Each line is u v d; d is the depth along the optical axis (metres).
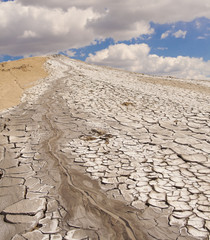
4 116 7.91
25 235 2.70
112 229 2.78
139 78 20.31
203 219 2.84
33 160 4.71
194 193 3.39
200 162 4.39
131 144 5.36
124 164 4.38
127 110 8.41
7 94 12.88
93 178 3.93
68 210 3.14
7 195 3.51
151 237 2.64
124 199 3.33
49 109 8.76
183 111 8.26
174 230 2.71
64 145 5.43
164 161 4.47
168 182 3.71
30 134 6.23
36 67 23.19
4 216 3.04
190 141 5.46
